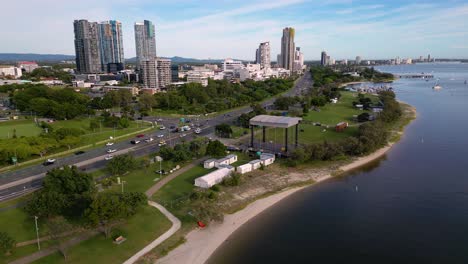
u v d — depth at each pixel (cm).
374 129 19138
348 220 10812
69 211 10194
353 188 13450
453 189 13150
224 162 15375
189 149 16850
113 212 8950
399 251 9100
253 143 19125
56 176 11238
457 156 17250
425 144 19600
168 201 11625
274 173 14900
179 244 9112
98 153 17475
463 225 10431
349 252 9056
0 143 15875
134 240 9131
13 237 9144
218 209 10994
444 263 8562
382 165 16112
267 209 11594
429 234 9938
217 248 9131
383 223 10612
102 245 8819
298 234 9938
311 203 12088
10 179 13662
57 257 8269
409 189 13238
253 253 8931
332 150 16525
